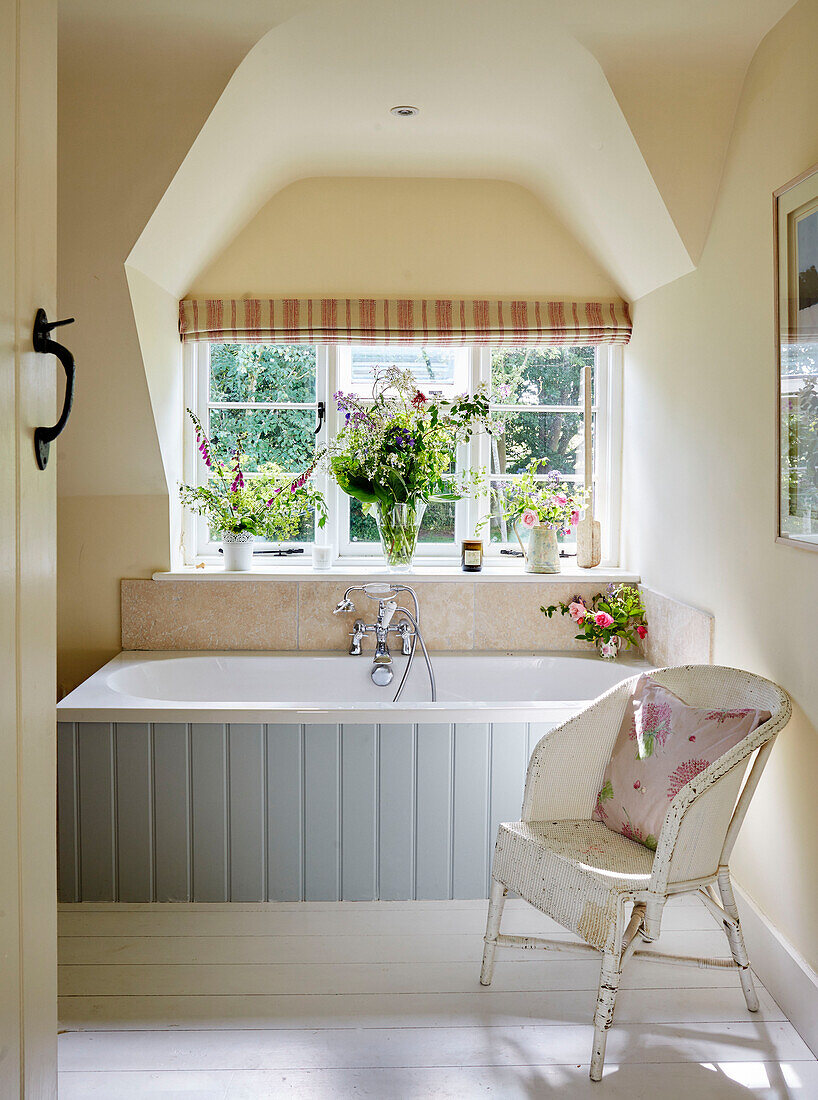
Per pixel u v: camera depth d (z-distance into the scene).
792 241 2.34
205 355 4.09
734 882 2.79
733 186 2.80
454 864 2.94
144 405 3.58
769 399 2.54
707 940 2.69
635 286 3.72
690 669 2.62
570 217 3.77
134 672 3.54
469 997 2.40
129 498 3.83
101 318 3.33
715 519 2.96
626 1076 2.09
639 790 2.42
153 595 3.85
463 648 3.92
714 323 2.96
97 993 2.40
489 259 3.93
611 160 3.11
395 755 2.90
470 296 3.94
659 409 3.55
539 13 2.51
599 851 2.33
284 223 3.89
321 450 4.12
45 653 1.30
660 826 2.35
